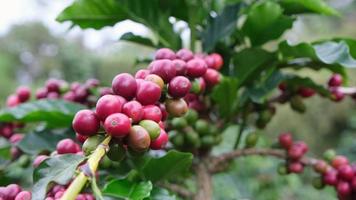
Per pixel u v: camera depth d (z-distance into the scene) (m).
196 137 0.46
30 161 0.50
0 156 0.54
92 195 0.33
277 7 0.46
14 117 0.47
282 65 0.50
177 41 0.52
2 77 3.17
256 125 0.52
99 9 0.50
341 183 0.48
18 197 0.29
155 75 0.32
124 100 0.30
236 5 0.51
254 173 1.14
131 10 0.50
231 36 0.53
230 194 1.06
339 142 2.24
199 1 0.52
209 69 0.43
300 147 0.50
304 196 1.35
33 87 3.16
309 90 0.52
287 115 2.27
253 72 0.49
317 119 2.33
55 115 0.48
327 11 0.50
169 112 0.33
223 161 0.51
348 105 2.34
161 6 0.51
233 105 0.48
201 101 0.48
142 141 0.29
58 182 0.28
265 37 0.50
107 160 0.40
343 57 0.40
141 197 0.33
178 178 0.53
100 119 0.29
